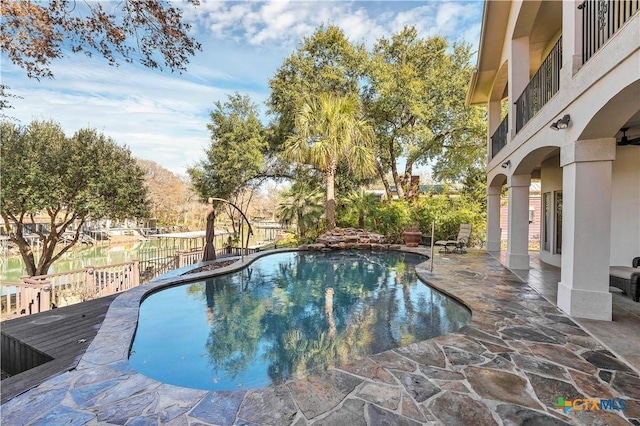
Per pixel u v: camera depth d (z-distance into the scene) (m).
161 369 3.46
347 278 7.84
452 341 3.59
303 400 2.49
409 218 14.34
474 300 5.24
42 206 10.37
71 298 7.77
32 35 3.87
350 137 12.43
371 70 15.18
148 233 30.38
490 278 6.93
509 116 7.86
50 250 11.95
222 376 3.32
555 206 8.60
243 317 5.06
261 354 3.80
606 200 4.14
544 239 9.38
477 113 15.03
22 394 2.60
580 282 4.32
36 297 5.67
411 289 6.64
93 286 6.76
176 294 6.38
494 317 4.38
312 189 16.28
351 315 5.09
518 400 2.44
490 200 11.33
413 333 4.30
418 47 15.45
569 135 4.38
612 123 3.80
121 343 3.68
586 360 3.09
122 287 7.39
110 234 28.77
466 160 16.14
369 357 3.23
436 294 6.15
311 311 5.32
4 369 4.04
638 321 4.12
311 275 8.20
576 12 4.23
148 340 4.20
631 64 2.98
